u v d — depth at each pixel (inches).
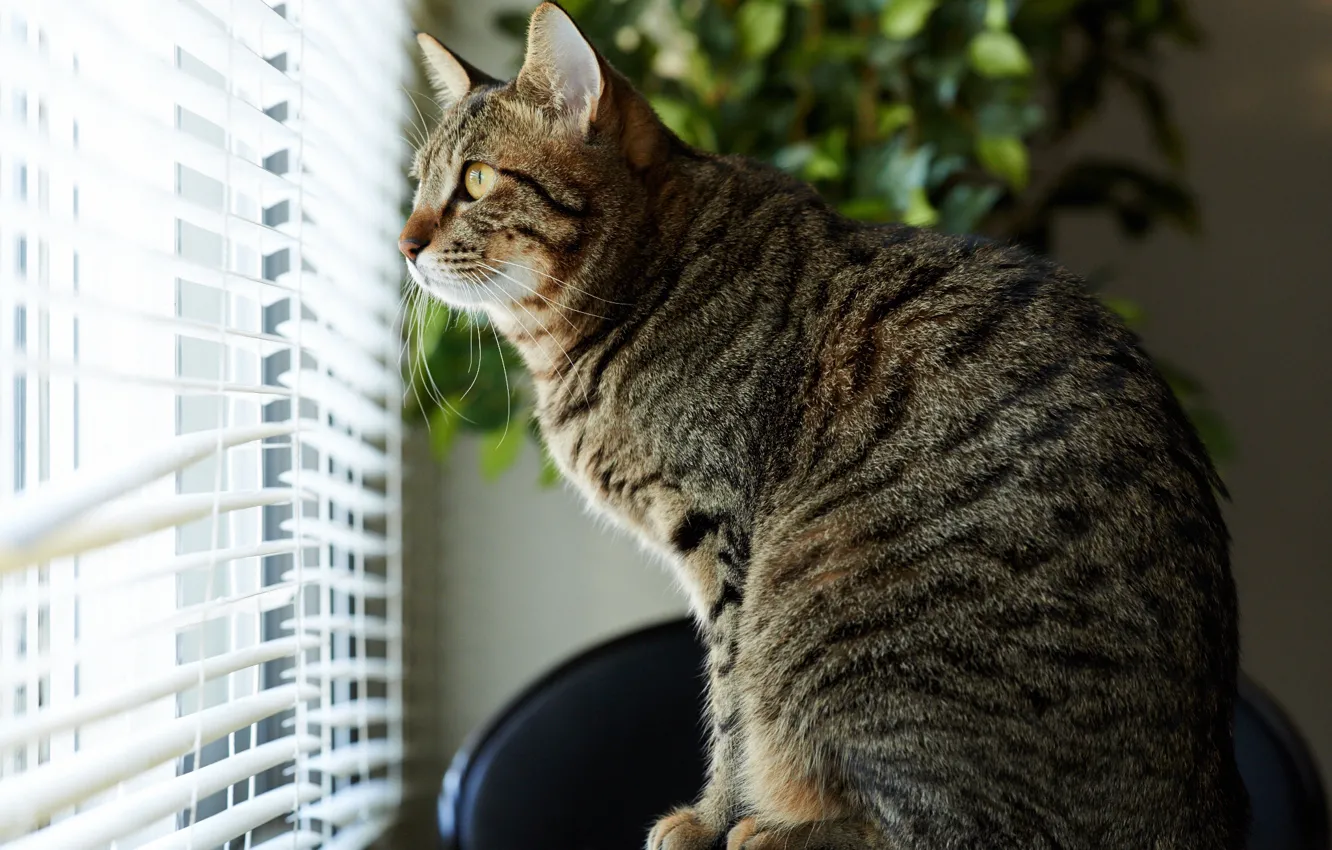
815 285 47.4
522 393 71.7
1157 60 92.0
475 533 86.0
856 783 41.8
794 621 43.4
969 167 85.4
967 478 41.7
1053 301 45.8
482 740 59.4
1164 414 43.4
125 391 41.5
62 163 30.4
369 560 68.7
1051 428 41.6
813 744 42.8
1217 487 45.2
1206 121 95.3
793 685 43.1
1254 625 97.0
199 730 37.2
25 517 27.7
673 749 60.7
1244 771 56.4
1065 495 40.3
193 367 49.4
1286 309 95.9
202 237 49.4
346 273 55.8
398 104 64.2
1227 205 95.7
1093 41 85.2
